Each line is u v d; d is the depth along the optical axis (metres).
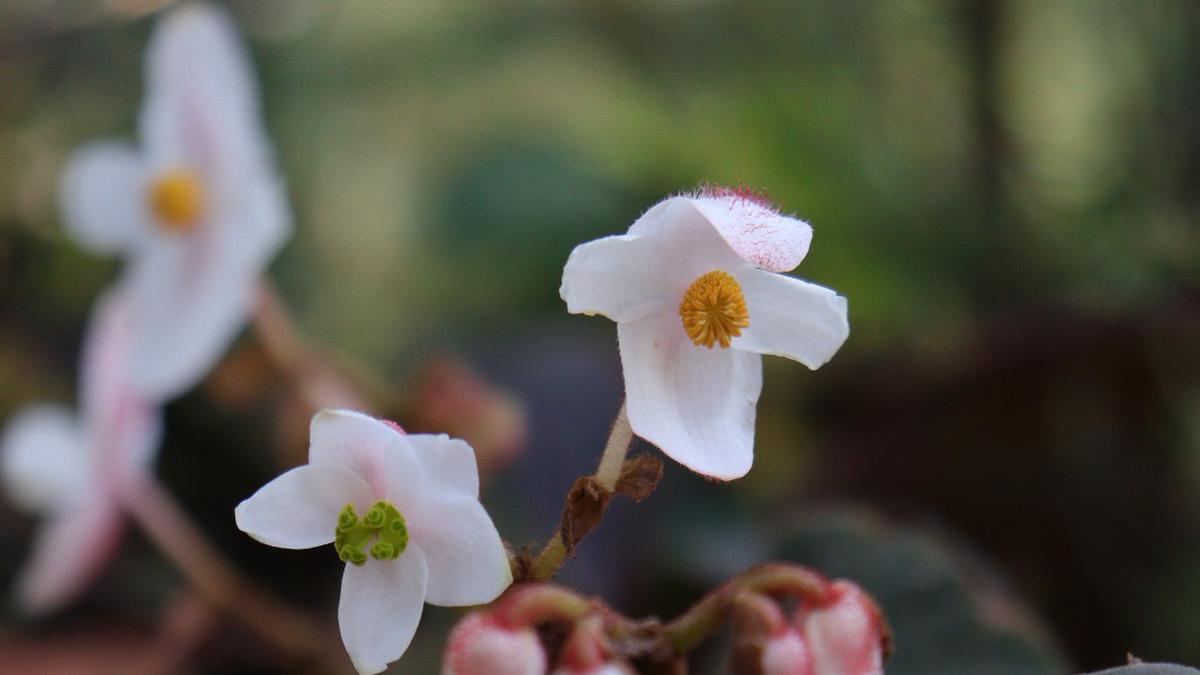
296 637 0.45
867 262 0.57
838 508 0.48
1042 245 0.57
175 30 0.42
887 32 0.61
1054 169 0.58
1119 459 0.53
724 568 0.50
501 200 0.66
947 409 0.54
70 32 0.71
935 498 0.53
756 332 0.28
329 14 0.74
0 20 0.70
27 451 0.47
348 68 0.74
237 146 0.42
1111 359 0.52
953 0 0.59
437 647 0.50
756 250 0.27
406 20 0.75
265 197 0.42
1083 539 0.52
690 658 0.43
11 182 0.71
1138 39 0.56
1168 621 0.50
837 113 0.61
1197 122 0.54
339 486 0.27
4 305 0.69
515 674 0.27
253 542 0.59
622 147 0.66
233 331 0.42
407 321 0.69
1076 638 0.51
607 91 0.72
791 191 0.59
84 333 0.68
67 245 0.70
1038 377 0.53
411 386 0.40
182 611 0.45
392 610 0.27
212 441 0.60
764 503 0.56
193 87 0.42
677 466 0.54
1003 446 0.53
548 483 0.54
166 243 0.42
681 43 0.69
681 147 0.64
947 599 0.37
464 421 0.38
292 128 0.71
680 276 0.28
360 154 0.74
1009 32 0.58
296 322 0.68
